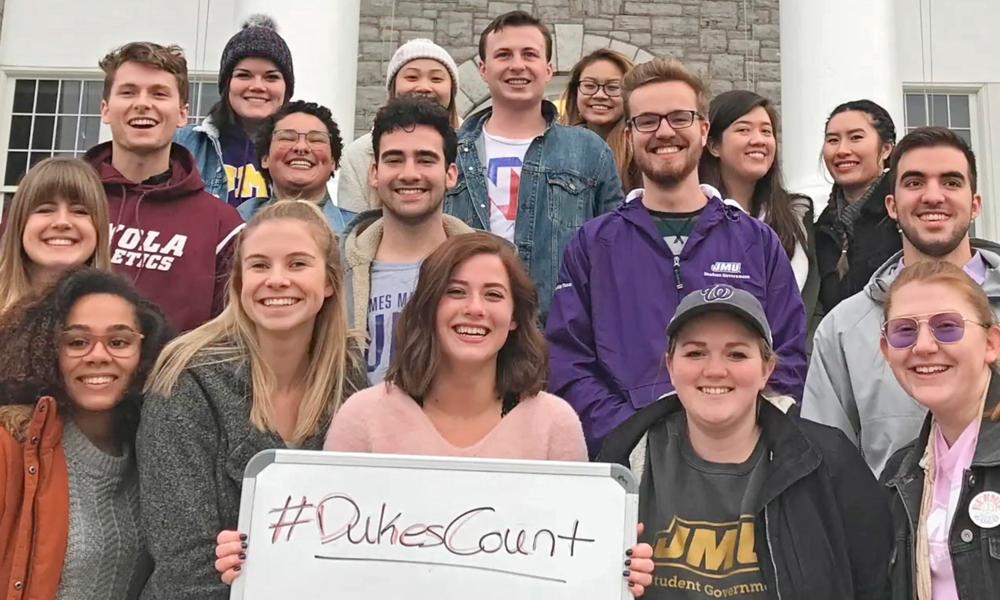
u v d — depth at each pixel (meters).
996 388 2.59
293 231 2.73
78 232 3.08
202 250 3.55
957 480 2.50
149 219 3.57
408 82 4.84
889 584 2.50
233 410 2.62
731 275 3.34
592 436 3.13
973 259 3.41
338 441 2.64
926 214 3.34
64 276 2.75
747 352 2.54
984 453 2.43
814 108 7.16
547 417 2.70
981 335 2.58
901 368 2.63
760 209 4.24
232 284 2.76
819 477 2.48
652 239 3.38
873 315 3.29
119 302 2.70
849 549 2.48
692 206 3.48
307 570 2.34
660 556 2.46
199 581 2.45
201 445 2.58
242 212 4.25
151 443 2.56
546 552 2.34
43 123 8.49
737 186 4.25
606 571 2.32
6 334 2.66
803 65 7.27
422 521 2.37
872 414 3.20
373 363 3.31
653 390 3.16
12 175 8.45
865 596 2.49
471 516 2.37
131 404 2.70
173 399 2.59
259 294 2.67
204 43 8.30
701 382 2.54
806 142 7.15
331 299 2.81
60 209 3.07
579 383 3.22
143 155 3.69
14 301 2.88
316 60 7.10
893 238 4.08
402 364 2.68
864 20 7.20
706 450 2.59
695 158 3.46
